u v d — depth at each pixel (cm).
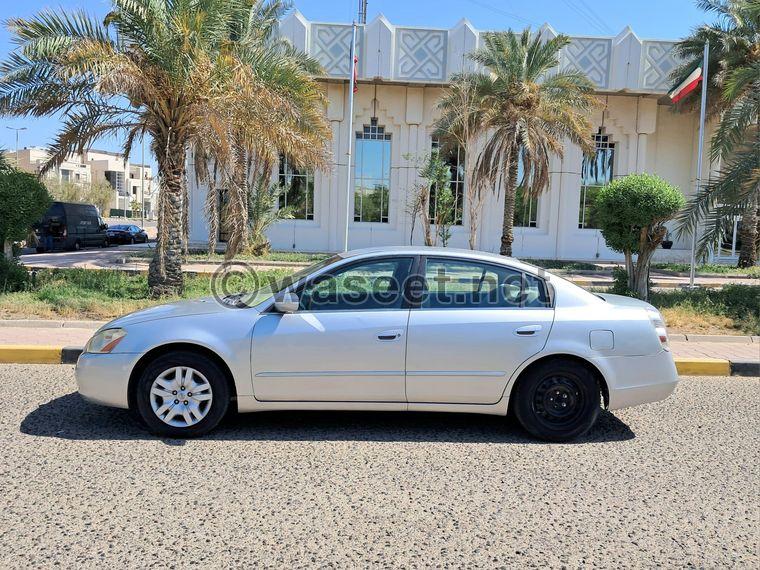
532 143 1962
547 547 329
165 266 1137
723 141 1282
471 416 566
